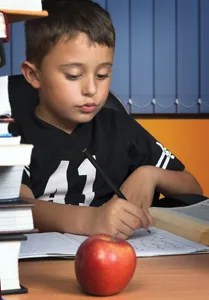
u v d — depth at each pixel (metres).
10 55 3.11
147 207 1.60
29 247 1.10
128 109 3.21
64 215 1.29
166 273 0.97
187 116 3.27
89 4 1.51
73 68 1.45
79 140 1.65
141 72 3.22
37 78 1.57
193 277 0.95
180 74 3.26
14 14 0.86
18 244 0.85
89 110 1.50
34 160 1.61
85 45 1.42
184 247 1.14
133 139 1.77
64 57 1.45
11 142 0.85
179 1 3.26
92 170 1.65
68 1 1.50
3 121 0.85
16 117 1.64
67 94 1.48
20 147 0.84
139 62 3.22
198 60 3.28
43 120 1.64
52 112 1.62
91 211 1.28
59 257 1.06
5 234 0.84
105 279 0.84
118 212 1.24
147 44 3.23
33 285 0.90
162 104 3.24
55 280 0.93
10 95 1.69
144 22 3.23
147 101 3.23
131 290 0.88
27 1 0.86
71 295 0.85
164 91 3.25
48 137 1.63
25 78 1.65
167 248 1.13
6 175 0.87
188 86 3.27
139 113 3.22
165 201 1.66
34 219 1.33
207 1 3.28
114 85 3.20
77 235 1.24
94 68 1.45
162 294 0.86
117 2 3.20
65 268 1.00
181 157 3.26
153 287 0.89
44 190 1.62
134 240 1.21
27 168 1.60
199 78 3.28
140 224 1.26
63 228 1.28
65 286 0.90
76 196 1.64
